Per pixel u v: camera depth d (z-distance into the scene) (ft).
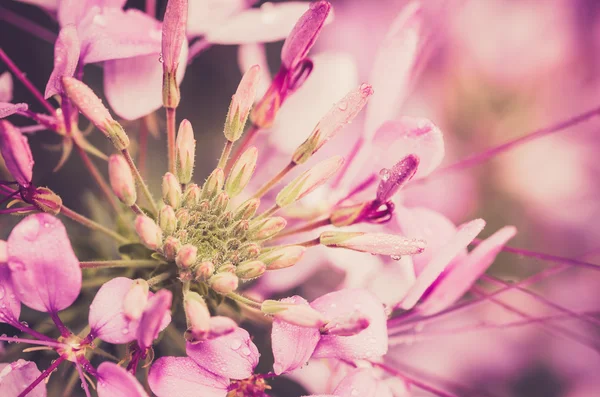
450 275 0.90
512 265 1.19
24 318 0.91
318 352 0.84
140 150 0.97
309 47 0.86
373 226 0.94
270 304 0.82
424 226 0.94
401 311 0.96
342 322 0.82
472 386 1.20
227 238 0.86
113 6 0.89
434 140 0.91
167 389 0.81
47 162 1.02
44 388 0.82
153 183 1.03
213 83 1.12
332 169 0.87
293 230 0.89
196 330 0.79
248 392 0.87
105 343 0.89
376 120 0.97
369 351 0.84
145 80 0.90
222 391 0.81
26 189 0.85
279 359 0.82
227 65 1.12
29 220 0.79
